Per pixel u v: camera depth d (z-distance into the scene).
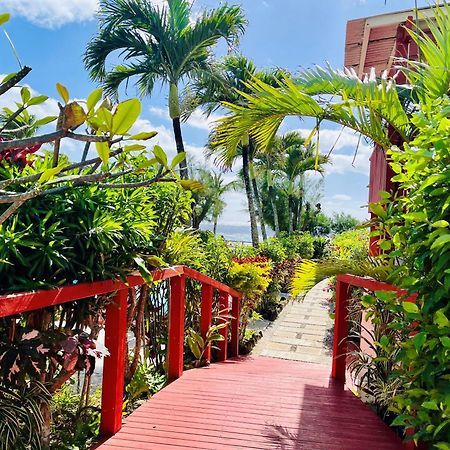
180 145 10.07
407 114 3.44
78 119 1.13
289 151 21.66
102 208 2.28
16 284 1.86
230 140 3.97
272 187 24.02
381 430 2.72
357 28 5.64
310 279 3.96
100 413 2.59
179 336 3.73
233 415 2.91
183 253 3.72
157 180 1.46
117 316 2.51
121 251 2.44
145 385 3.28
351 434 2.66
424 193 1.69
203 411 2.95
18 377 1.79
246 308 6.52
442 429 1.60
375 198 5.11
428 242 1.58
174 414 2.88
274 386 3.63
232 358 5.75
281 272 11.12
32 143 1.14
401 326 1.96
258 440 2.54
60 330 2.11
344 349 3.91
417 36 2.97
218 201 22.64
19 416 1.78
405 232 1.91
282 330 8.06
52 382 2.13
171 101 9.94
